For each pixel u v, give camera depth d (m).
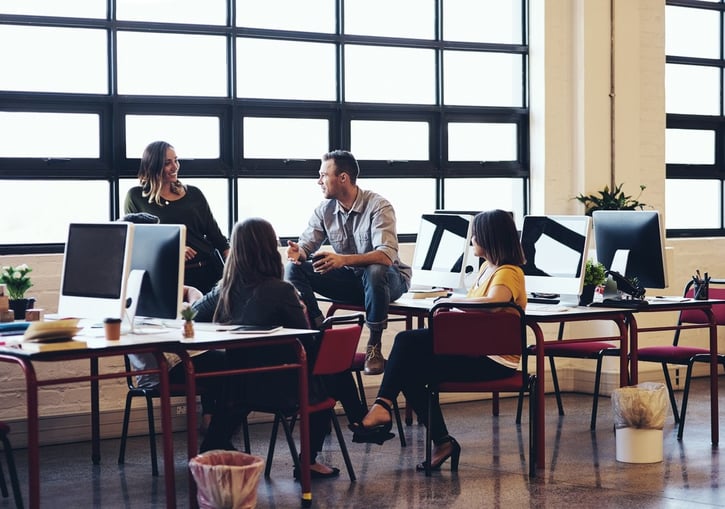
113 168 6.48
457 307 5.20
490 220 5.42
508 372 5.29
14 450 6.04
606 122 8.02
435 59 7.71
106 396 6.33
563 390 7.92
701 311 6.71
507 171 7.96
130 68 6.55
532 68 8.00
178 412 6.52
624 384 5.88
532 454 5.30
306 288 6.10
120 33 6.51
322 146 7.25
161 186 6.09
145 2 6.59
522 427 6.63
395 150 7.55
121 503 4.87
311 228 6.35
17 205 6.23
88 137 6.44
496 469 5.46
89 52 6.42
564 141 8.01
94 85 6.44
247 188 6.95
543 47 7.91
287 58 7.09
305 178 7.14
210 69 6.82
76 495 5.02
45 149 6.30
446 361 5.22
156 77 6.64
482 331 5.08
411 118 7.61
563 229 6.09
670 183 8.88
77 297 4.66
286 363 4.79
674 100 8.88
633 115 8.13
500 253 5.41
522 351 5.10
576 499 4.83
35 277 6.14
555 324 7.84
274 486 5.12
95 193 6.46
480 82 7.90
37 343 4.13
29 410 3.99
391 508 4.70
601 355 6.43
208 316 5.08
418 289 6.86
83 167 6.39
